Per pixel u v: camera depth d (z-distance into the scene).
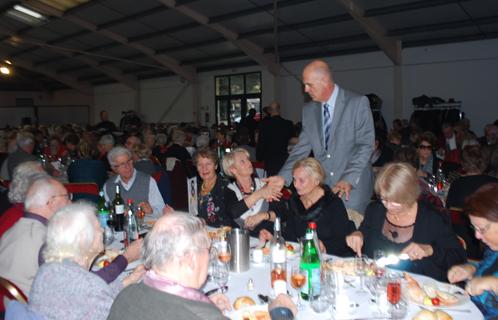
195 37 11.86
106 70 16.56
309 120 3.05
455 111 8.84
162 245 1.16
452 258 2.06
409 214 2.15
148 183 3.41
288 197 2.83
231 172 2.86
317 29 9.72
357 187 2.90
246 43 11.34
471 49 8.98
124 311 1.13
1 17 13.08
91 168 4.55
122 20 11.37
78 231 1.57
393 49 9.63
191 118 15.26
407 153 3.97
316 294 1.65
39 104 21.55
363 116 2.83
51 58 16.94
